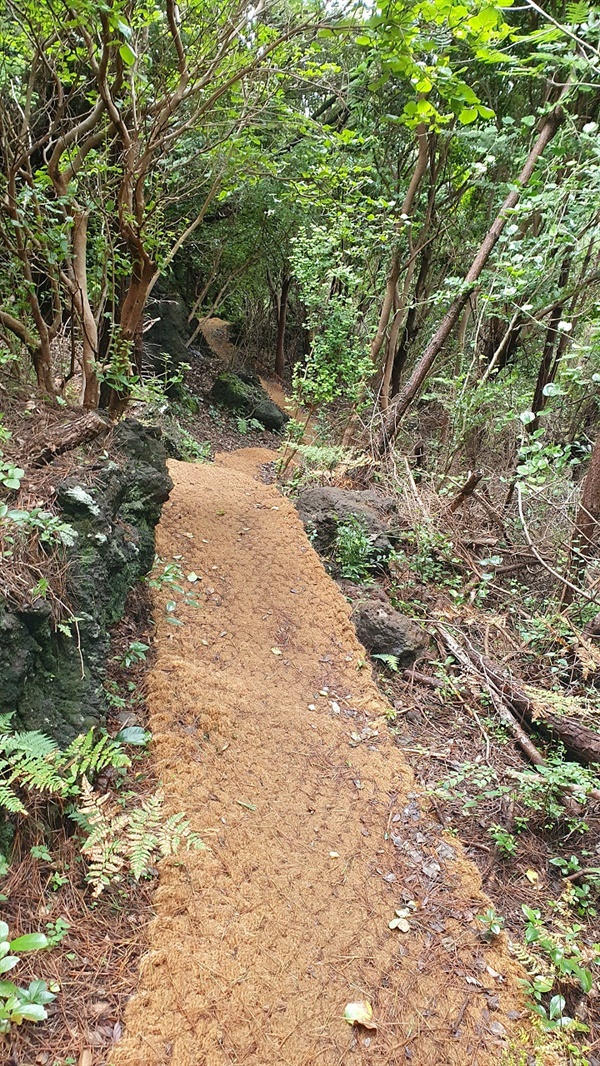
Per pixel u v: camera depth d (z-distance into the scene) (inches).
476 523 240.2
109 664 125.4
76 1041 70.7
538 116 275.6
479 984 94.0
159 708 122.3
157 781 108.0
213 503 216.8
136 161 147.9
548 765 140.3
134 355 196.9
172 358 427.5
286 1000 84.2
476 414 255.8
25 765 82.1
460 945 99.5
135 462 156.2
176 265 466.6
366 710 148.9
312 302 270.7
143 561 156.1
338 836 113.4
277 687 145.3
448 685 163.8
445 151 282.4
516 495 231.3
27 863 83.7
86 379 157.0
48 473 119.8
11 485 91.0
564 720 147.9
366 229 270.1
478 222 330.6
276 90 176.2
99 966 79.7
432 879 110.3
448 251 348.8
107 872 88.0
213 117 197.8
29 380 160.1
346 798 122.3
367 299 355.3
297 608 175.6
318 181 243.0
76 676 103.5
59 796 90.8
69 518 115.0
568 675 169.0
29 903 80.7
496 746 146.6
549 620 172.2
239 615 165.0
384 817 120.6
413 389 290.8
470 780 135.3
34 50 151.4
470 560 208.7
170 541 182.7
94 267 174.2
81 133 148.6
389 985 90.9
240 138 193.9
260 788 116.8
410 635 174.1
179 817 95.2
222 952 86.8
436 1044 85.0
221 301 487.2
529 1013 91.3
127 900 89.2
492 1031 88.0
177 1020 76.9
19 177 155.2
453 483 244.5
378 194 324.8
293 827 111.8
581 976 93.5
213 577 175.9
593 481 175.9
